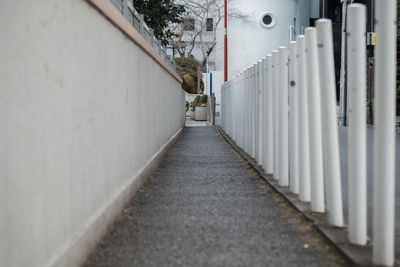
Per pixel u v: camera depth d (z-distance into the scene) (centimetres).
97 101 452
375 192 340
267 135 776
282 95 655
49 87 314
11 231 254
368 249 374
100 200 460
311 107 492
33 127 285
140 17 832
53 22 323
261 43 4038
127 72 616
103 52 481
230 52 4050
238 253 391
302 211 507
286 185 666
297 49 539
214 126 2409
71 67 367
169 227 476
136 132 687
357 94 376
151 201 606
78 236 366
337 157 440
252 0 4012
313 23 3675
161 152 1030
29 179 278
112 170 518
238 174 824
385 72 335
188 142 1505
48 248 310
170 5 1650
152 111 891
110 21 511
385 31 333
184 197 629
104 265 369
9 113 252
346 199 594
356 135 378
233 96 1419
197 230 463
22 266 268
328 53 433
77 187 380
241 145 1208
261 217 509
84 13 408
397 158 955
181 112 2022
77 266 358
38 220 292
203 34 4869
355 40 375
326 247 400
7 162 249
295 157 599
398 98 2470
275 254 386
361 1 2684
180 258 381
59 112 336
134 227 479
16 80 261
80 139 391
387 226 335
